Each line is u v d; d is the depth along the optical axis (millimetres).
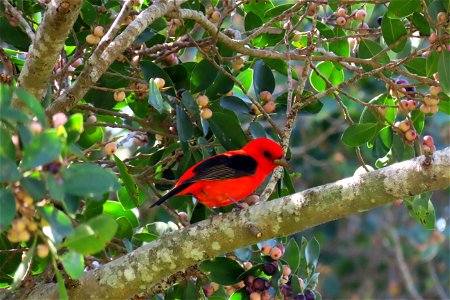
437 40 10844
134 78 11195
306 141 21250
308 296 10484
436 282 22625
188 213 12406
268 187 10594
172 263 9211
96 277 9352
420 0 11094
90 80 10219
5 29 11523
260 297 10250
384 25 11727
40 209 7016
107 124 11484
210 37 12258
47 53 9680
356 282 23406
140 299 10320
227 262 10508
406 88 12258
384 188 8555
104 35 11164
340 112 20516
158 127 11992
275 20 11633
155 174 11562
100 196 7754
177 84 11703
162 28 11992
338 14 12562
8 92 7047
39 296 9391
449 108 12258
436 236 22875
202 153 11148
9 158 6855
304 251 11188
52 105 10172
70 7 9211
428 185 8414
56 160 6945
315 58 11867
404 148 11891
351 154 21328
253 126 11469
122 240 10898
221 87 11609
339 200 8703
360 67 13367
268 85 12000
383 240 23562
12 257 10453
